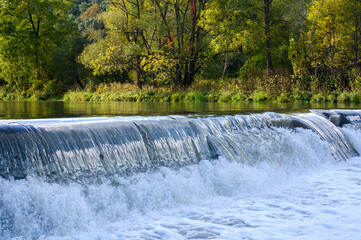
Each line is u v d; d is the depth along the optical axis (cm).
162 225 515
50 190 494
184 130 733
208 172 691
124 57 3112
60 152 537
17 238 446
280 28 2936
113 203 546
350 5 2525
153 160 650
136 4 3177
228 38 2934
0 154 480
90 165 563
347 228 504
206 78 3578
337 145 1007
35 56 3938
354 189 705
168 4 3102
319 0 2798
